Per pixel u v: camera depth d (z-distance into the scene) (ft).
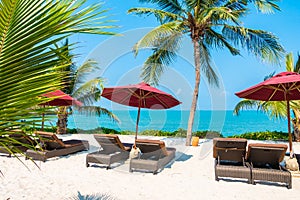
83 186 14.30
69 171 17.47
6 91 3.43
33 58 3.57
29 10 3.52
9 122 3.54
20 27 3.44
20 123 3.67
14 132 3.78
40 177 15.79
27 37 3.49
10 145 4.16
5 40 3.38
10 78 3.43
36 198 12.25
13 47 3.41
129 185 14.73
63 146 22.09
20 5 3.42
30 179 15.28
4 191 13.06
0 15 3.30
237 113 41.98
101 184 14.76
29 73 3.57
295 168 17.07
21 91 3.54
